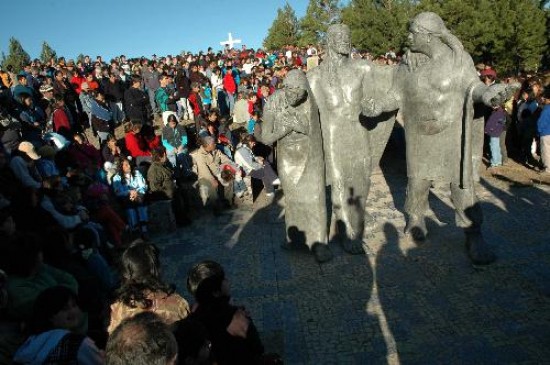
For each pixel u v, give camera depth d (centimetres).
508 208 808
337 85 618
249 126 1311
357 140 641
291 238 686
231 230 838
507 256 630
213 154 948
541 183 927
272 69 1917
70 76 1509
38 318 300
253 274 652
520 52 2209
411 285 578
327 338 491
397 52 2341
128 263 318
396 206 861
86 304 457
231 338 293
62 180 779
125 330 199
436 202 848
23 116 1000
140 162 999
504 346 454
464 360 440
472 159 589
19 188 589
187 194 927
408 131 614
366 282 595
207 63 2025
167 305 305
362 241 688
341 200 666
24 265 375
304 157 627
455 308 522
